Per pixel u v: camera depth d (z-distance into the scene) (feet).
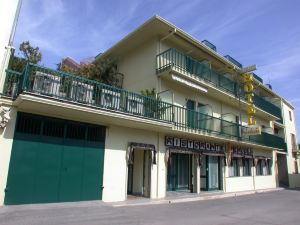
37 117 33.37
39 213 26.94
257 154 81.41
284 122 107.14
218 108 66.39
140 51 56.24
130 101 40.09
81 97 34.53
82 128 37.58
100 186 37.93
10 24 32.73
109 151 39.99
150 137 46.37
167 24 49.16
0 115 30.50
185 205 40.47
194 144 55.16
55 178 33.68
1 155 30.04
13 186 30.32
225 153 64.18
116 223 25.00
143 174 47.06
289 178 99.45
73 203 33.71
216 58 63.10
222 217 31.53
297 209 41.22
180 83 53.06
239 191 67.31
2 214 25.50
